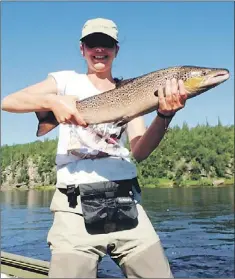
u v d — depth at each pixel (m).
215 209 35.34
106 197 3.05
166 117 3.12
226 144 73.62
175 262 14.26
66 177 3.11
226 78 3.28
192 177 68.38
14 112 3.06
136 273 3.06
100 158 3.17
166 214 31.91
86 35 3.22
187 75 3.29
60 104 2.93
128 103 3.29
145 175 63.97
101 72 3.35
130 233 3.07
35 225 21.45
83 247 2.95
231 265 13.44
